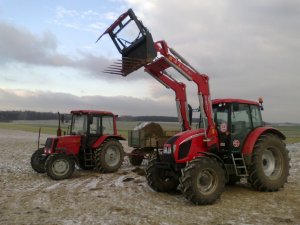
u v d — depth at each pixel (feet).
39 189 32.91
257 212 24.11
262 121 32.76
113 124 47.32
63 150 41.63
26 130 183.62
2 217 23.00
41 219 22.53
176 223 21.68
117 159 45.39
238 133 30.50
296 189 31.89
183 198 28.78
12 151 71.51
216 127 30.45
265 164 31.58
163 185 30.78
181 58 29.68
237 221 22.02
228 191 31.07
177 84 33.14
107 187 33.78
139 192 31.27
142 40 29.35
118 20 31.37
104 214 23.80
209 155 28.68
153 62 30.89
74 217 23.06
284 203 26.61
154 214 23.80
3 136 128.67
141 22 29.71
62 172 39.14
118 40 32.12
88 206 26.02
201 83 29.96
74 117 47.42
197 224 21.50
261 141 30.78
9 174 42.04
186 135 29.07
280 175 31.27
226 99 30.81
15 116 438.81
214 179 27.09
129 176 41.01
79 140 44.57
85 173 43.78
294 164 47.19
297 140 103.71
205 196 26.18
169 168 29.14
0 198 28.76
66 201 27.71
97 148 44.62
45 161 40.40
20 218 22.76
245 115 31.35
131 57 31.07
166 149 29.43
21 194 30.45
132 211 24.58
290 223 21.53
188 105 33.22
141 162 52.08
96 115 46.01
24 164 51.47
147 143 50.19
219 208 25.36
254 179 30.32
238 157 30.42
